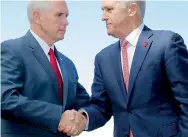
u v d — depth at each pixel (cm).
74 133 260
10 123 239
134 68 248
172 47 241
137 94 247
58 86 251
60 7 255
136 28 257
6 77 235
